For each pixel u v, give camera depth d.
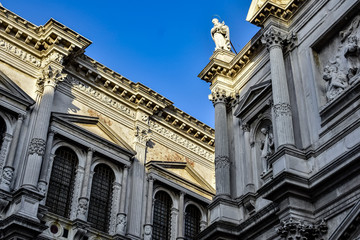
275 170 20.73
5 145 27.53
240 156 25.92
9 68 29.77
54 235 27.02
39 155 27.44
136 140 33.88
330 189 19.06
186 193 34.88
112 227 30.20
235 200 24.52
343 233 17.14
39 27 31.23
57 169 29.47
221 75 28.56
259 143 25.31
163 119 36.44
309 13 24.17
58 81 30.56
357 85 19.80
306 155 20.86
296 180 19.61
